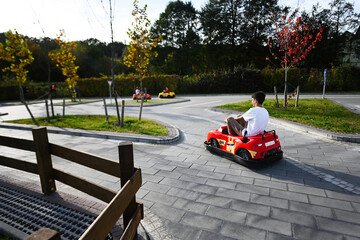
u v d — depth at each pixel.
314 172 4.30
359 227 2.71
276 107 12.09
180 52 45.91
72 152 2.82
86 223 2.66
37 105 20.78
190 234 2.65
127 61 10.55
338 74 23.73
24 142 3.22
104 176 4.45
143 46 10.26
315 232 2.63
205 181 4.07
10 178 3.96
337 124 7.62
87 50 51.72
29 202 3.12
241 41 37.47
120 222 2.64
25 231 2.51
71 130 8.33
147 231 2.70
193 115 11.56
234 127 4.83
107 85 31.92
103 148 6.31
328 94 20.69
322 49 32.69
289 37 11.90
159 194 3.64
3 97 30.72
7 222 2.68
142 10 9.63
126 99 24.62
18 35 11.09
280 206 3.20
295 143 6.16
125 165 2.12
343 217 2.91
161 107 15.59
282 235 2.60
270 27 34.72
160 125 8.84
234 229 2.73
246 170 4.48
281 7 29.14
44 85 32.75
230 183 3.96
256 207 3.19
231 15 37.12
